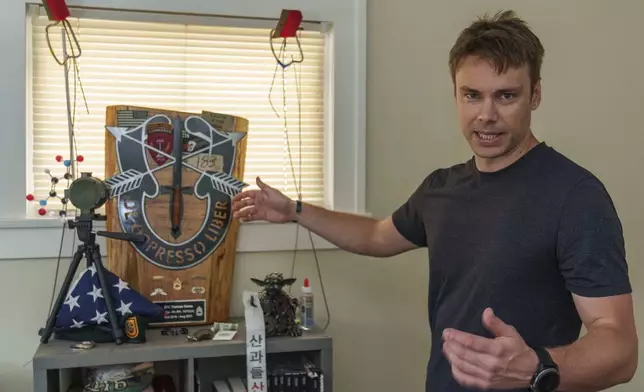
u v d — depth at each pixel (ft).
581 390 3.81
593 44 7.77
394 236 5.91
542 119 7.65
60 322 5.59
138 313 5.69
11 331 6.38
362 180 7.14
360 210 7.14
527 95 4.66
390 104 7.25
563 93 7.70
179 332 6.05
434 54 7.36
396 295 7.32
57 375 5.82
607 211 4.39
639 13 7.91
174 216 6.36
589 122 7.79
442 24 7.36
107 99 6.70
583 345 3.86
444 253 5.14
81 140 6.65
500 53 4.52
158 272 6.32
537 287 4.61
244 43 7.00
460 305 4.93
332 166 7.11
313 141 7.23
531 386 3.51
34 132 6.54
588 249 4.29
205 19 6.75
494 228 4.80
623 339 3.96
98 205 5.80
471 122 4.75
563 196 4.54
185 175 6.43
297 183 7.20
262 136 7.08
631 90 7.91
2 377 6.37
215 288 6.48
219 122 6.56
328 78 7.19
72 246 6.44
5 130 6.29
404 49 7.27
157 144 6.35
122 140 6.28
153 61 6.79
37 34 6.53
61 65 6.50
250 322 5.63
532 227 4.60
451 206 5.18
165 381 6.36
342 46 7.05
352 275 7.18
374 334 7.27
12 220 6.26
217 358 6.70
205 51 6.91
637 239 7.97
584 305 4.29
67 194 5.80
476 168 5.16
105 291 5.59
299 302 6.43
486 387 3.44
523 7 7.57
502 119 4.64
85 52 6.64
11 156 6.31
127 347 5.46
